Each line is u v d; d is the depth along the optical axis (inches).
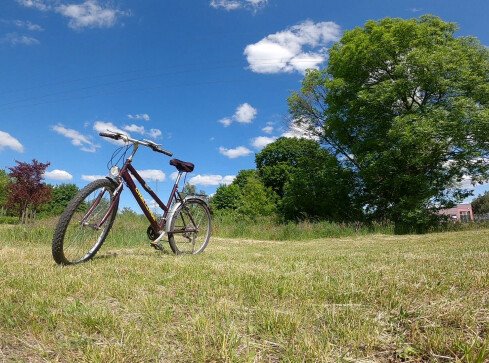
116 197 139.9
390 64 631.8
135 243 249.6
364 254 173.3
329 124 698.8
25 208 707.4
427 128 499.8
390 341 52.9
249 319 63.4
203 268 118.7
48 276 97.6
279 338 53.6
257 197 982.4
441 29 657.0
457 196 589.6
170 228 164.7
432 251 184.1
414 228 546.9
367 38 622.8
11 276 95.0
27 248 196.1
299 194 748.6
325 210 738.8
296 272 110.3
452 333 54.1
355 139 705.0
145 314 64.7
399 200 621.0
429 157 573.9
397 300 71.4
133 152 146.8
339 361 46.5
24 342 50.1
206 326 57.1
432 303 69.1
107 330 55.6
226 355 47.6
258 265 130.0
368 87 655.1
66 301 72.6
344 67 653.9
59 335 54.1
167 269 115.5
